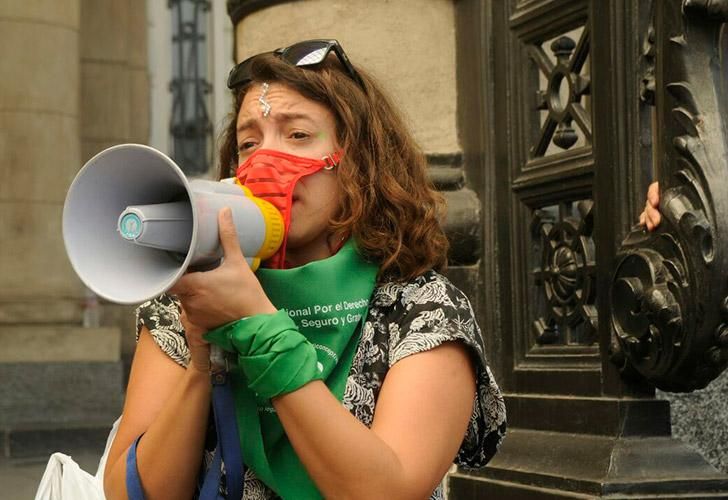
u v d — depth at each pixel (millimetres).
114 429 1971
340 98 1876
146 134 15164
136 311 1959
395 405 1750
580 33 3447
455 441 1785
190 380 1778
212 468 1788
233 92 1998
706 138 2730
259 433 1776
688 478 2980
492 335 3547
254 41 3844
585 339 3260
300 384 1645
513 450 3316
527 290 3463
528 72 3496
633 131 3053
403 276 1878
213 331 1662
